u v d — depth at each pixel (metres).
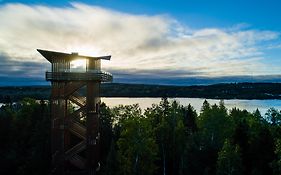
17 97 153.00
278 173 41.78
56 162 48.03
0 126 57.38
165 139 57.91
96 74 47.09
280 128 56.38
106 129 62.22
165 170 58.09
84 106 48.31
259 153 47.69
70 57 47.41
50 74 47.00
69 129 49.00
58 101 48.41
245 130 51.62
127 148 49.41
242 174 44.94
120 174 47.44
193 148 51.88
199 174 50.34
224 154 43.47
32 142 55.59
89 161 48.16
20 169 51.03
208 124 54.00
